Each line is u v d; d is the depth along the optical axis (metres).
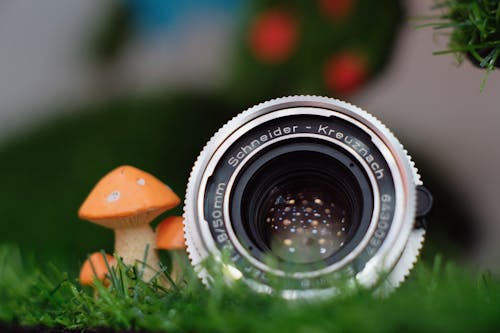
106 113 0.74
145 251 0.30
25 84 0.80
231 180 0.29
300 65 0.49
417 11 0.50
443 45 0.66
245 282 0.27
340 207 0.29
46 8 0.80
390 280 0.27
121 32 0.78
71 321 0.29
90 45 0.79
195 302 0.27
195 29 0.77
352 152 0.29
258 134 0.29
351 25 0.48
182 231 0.30
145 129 0.71
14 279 0.36
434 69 0.73
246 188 0.29
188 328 0.26
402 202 0.28
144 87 0.76
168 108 0.73
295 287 0.27
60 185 0.67
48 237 0.62
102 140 0.71
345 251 0.28
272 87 0.52
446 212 0.70
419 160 0.72
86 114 0.74
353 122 0.29
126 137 0.71
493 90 0.74
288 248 0.29
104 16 0.79
